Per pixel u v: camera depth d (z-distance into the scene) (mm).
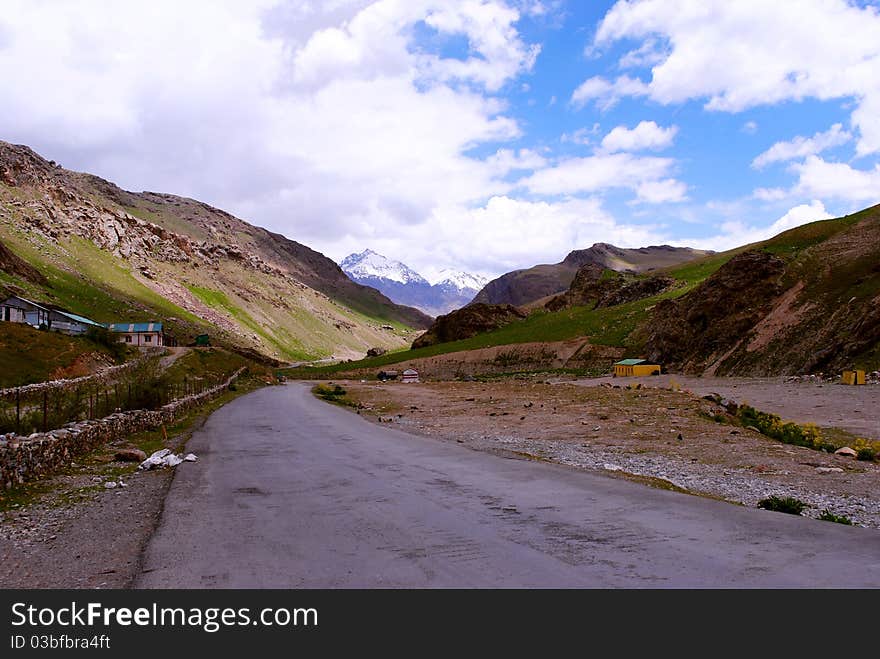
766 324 74812
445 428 24656
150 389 25938
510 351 134375
